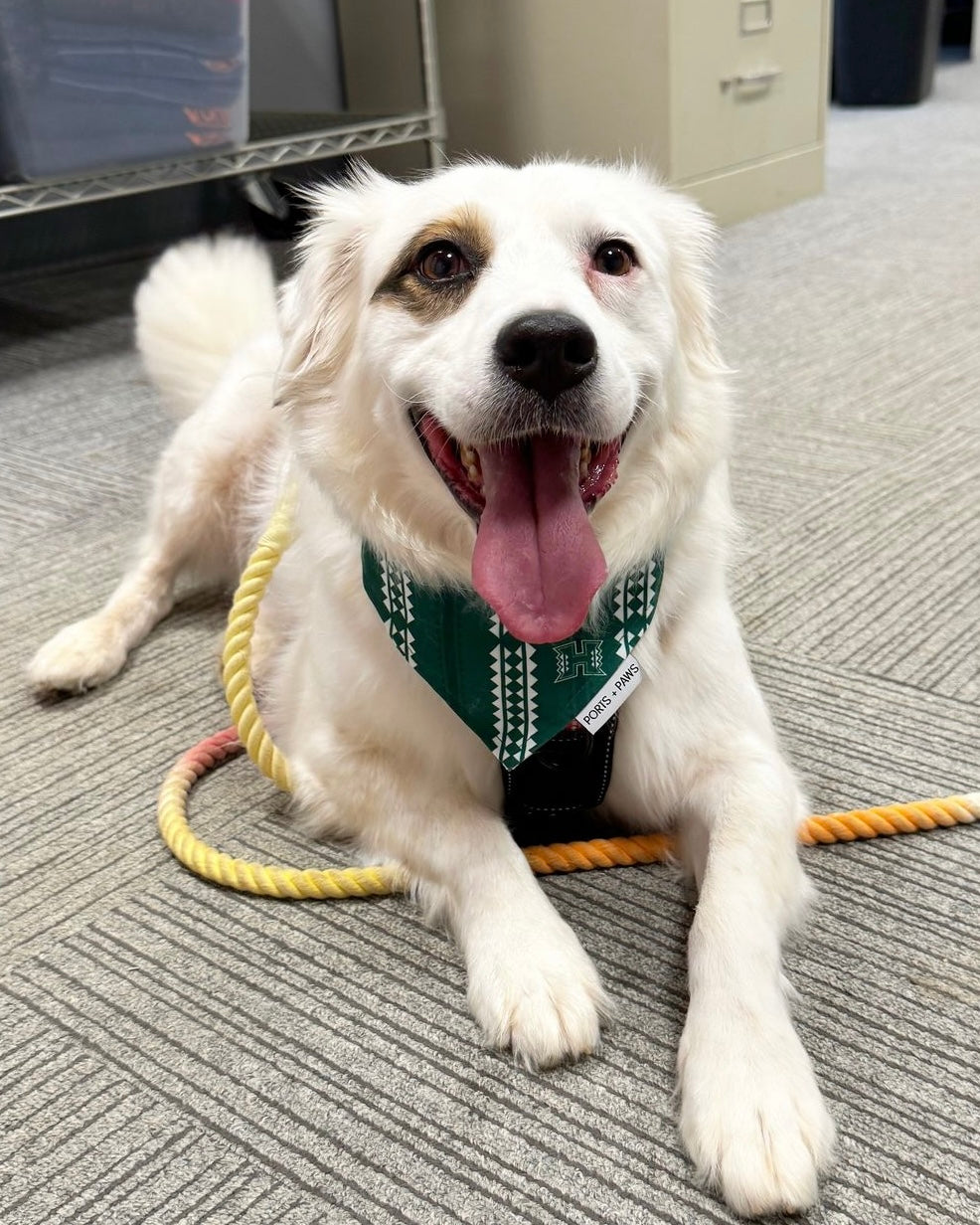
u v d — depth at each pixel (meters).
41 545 0.91
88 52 1.19
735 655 0.56
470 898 0.50
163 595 0.81
